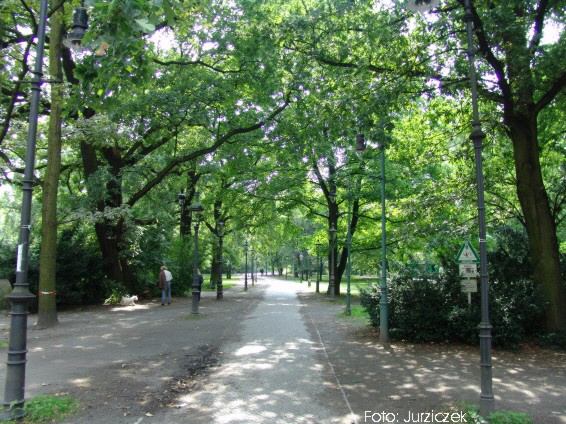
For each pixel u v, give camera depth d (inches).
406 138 621.9
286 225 1282.0
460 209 534.0
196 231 670.5
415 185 802.8
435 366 323.9
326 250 1190.9
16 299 214.8
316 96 500.4
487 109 524.1
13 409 209.3
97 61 209.3
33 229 874.1
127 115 631.8
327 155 785.6
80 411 224.5
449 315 397.7
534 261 424.5
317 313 703.1
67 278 740.0
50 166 537.3
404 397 248.8
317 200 1136.8
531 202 429.1
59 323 556.4
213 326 539.5
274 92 714.2
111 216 671.1
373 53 474.9
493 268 459.2
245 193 1066.1
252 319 612.7
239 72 730.8
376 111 427.5
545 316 410.0
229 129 789.9
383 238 438.0
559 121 543.5
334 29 457.7
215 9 653.3
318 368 319.9
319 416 219.0
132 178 815.7
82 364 330.0
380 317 432.8
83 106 237.5
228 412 225.5
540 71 409.4
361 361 342.0
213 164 891.4
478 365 326.6
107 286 791.7
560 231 636.7
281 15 561.9
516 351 374.6
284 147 745.6
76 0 395.5
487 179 510.3
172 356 361.4
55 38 509.4
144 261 926.4
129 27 180.2
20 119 647.1
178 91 666.8
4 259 730.2
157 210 919.7
